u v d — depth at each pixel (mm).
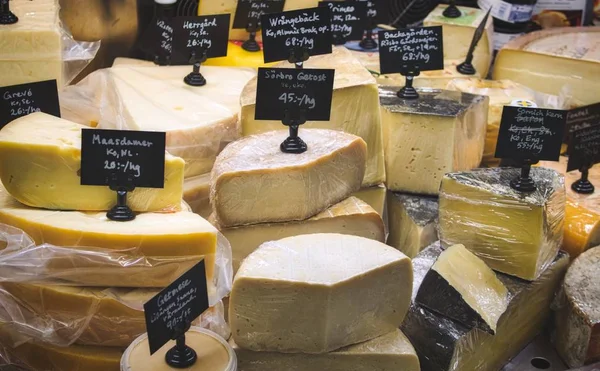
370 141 2816
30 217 2201
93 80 3062
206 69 3271
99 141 2156
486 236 2572
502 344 2576
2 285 2221
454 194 2588
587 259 2744
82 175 2186
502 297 2441
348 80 2756
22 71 2855
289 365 2205
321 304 2090
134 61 3350
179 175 2271
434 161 2928
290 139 2553
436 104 2975
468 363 2436
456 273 2408
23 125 2336
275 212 2504
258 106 2494
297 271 2117
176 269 2191
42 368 2307
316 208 2555
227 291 2271
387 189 3031
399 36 3070
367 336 2219
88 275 2176
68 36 2980
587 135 2943
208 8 3496
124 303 2158
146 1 3475
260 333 2143
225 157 2510
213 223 2553
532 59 3637
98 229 2137
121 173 2191
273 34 2809
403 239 2959
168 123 2682
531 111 2531
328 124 2771
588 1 4215
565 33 3961
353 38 3582
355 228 2600
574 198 2982
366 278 2125
